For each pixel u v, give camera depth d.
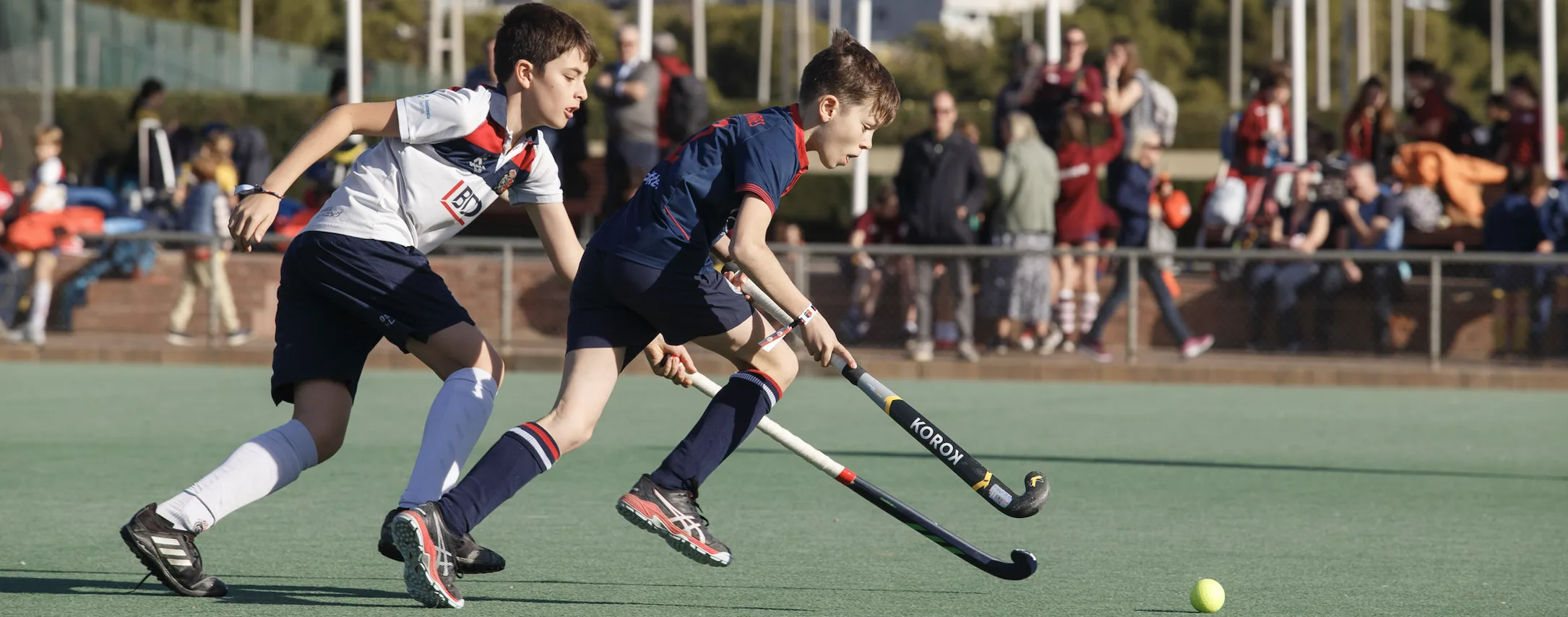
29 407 31.70
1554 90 48.03
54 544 16.91
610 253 13.55
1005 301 40.47
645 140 43.59
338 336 14.08
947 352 40.91
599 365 13.63
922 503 20.69
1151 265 40.62
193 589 13.68
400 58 173.12
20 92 73.75
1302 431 29.81
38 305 43.47
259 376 38.94
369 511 19.33
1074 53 43.00
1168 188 44.19
